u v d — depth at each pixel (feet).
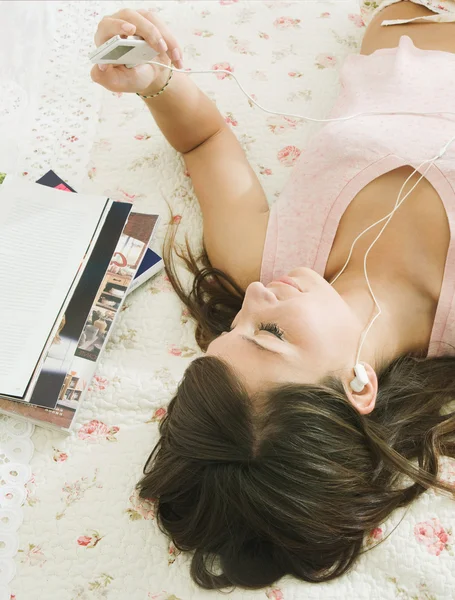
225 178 3.60
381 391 3.03
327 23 4.54
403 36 3.73
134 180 3.96
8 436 3.19
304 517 2.56
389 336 3.06
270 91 4.25
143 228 3.66
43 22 4.58
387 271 3.18
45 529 3.00
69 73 4.37
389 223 3.18
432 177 3.09
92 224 3.56
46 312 3.27
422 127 3.25
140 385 3.33
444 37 3.78
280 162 4.00
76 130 4.15
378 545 2.90
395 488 2.91
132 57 3.07
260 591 2.85
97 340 3.33
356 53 4.40
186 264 3.66
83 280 3.43
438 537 2.90
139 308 3.56
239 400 2.53
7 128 4.15
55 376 3.16
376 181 3.23
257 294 2.73
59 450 3.18
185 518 2.82
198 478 2.68
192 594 2.87
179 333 3.51
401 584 2.86
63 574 2.92
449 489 2.93
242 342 2.68
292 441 2.52
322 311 2.70
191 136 3.72
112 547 2.97
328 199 3.28
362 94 3.64
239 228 3.45
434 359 3.26
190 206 3.86
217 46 4.46
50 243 3.48
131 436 3.22
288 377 2.60
